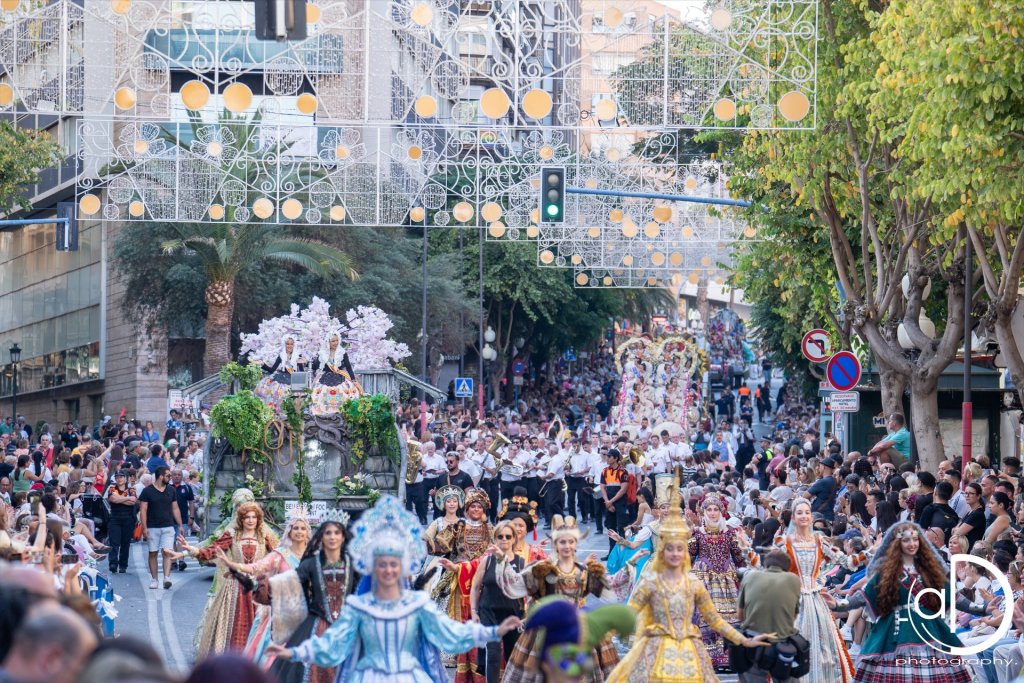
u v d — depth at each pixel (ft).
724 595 51.62
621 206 152.97
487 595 50.08
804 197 105.29
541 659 25.90
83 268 254.27
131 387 233.76
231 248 173.47
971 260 92.17
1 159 138.10
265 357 91.76
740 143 126.41
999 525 64.08
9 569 22.65
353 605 36.17
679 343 187.73
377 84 99.19
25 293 286.66
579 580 46.24
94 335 249.14
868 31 96.78
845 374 92.32
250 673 18.44
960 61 73.10
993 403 129.59
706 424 194.29
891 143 101.60
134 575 92.02
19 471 110.93
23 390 286.46
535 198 138.62
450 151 124.36
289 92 93.25
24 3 89.56
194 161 106.63
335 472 87.76
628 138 150.10
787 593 43.04
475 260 246.88
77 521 71.41
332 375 89.51
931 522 68.03
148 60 92.48
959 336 98.48
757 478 135.74
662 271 179.01
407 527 36.68
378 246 205.98
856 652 56.13
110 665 17.65
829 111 98.68
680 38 84.69
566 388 308.81
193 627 67.31
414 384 108.68
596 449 122.01
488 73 89.04
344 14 91.30
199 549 52.01
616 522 108.06
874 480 79.92
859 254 118.52
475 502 54.75
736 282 148.56
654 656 40.86
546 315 249.55
